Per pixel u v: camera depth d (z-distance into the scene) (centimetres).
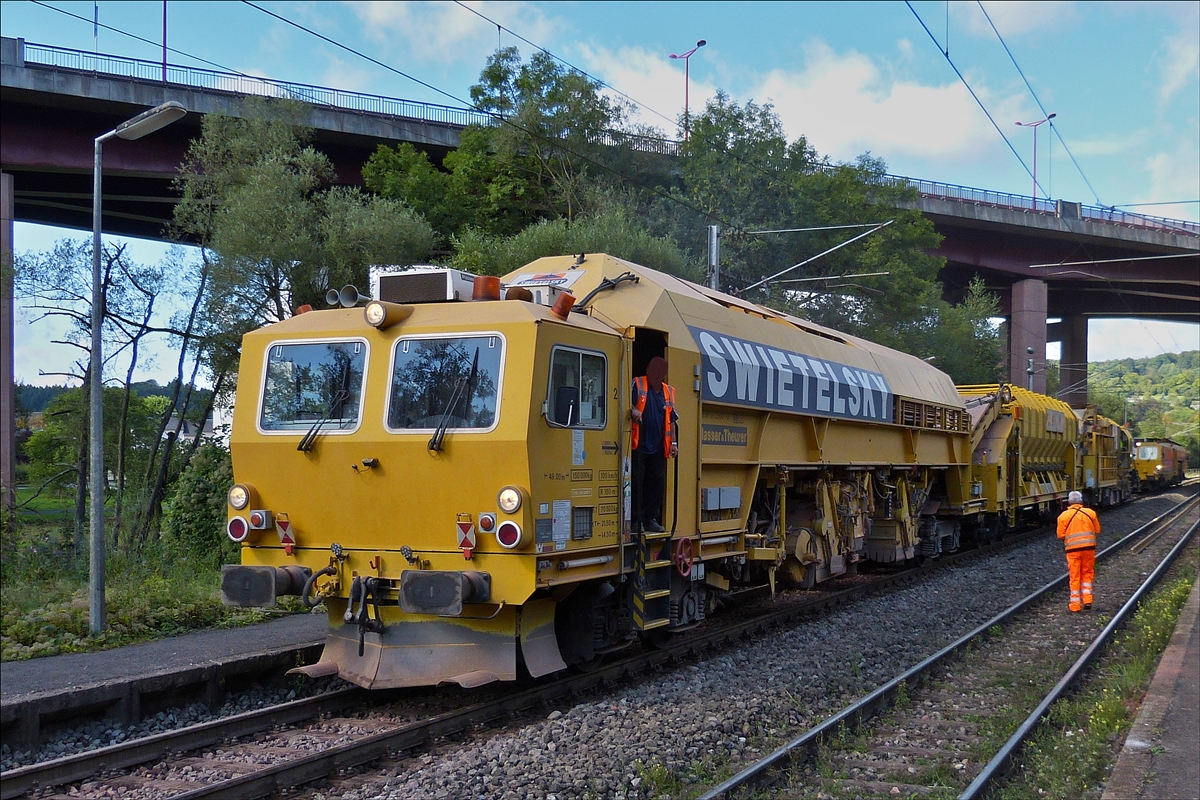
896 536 1625
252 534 829
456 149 3447
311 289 2017
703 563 1011
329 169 2227
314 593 792
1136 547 2262
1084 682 934
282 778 608
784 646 1071
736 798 578
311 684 888
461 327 777
